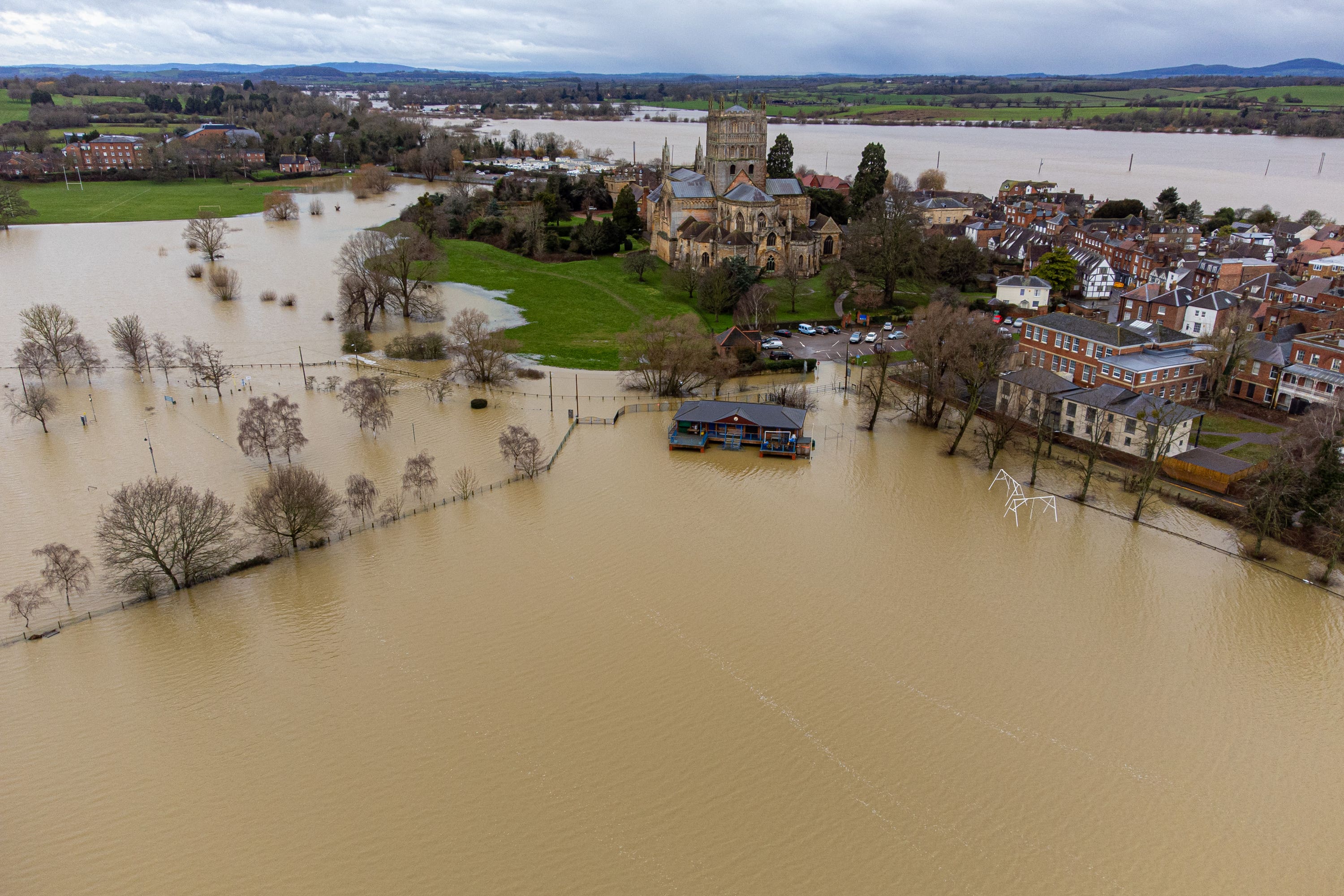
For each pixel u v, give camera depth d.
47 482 113.38
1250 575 99.81
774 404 140.62
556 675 81.06
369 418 130.62
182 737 72.88
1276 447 125.50
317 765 70.31
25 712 75.12
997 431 130.00
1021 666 84.12
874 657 84.81
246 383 150.88
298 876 60.66
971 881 61.66
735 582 96.62
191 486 112.06
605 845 63.66
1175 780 70.88
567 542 103.88
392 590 93.38
